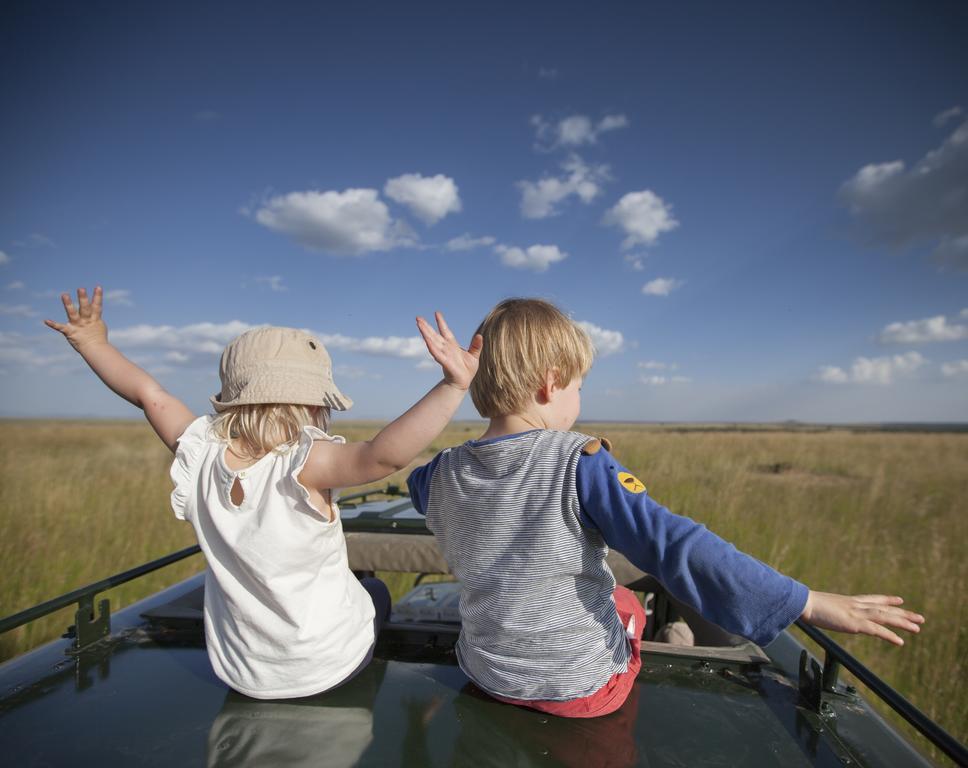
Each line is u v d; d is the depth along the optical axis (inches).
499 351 50.4
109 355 60.6
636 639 53.7
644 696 51.1
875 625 37.6
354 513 92.8
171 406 60.2
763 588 38.6
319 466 48.6
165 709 49.6
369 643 57.1
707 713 48.5
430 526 54.7
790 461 515.8
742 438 814.5
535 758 43.2
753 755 43.5
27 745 44.4
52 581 180.1
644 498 42.7
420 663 58.0
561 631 46.6
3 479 304.3
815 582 184.9
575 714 47.4
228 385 54.9
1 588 172.1
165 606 67.0
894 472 433.4
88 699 51.0
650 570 42.6
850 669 45.0
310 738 45.6
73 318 59.9
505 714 48.6
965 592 172.9
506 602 47.1
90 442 706.8
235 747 44.4
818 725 47.0
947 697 123.3
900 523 261.6
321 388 54.1
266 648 50.4
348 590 56.2
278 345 54.6
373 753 43.8
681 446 537.3
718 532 229.5
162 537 226.7
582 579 47.2
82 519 233.1
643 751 43.9
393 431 44.5
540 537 45.6
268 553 48.8
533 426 51.6
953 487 351.3
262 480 49.7
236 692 52.2
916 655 135.2
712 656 56.2
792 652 59.9
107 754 43.4
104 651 59.7
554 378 50.7
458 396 43.7
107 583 62.1
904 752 43.6
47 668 56.2
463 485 50.1
